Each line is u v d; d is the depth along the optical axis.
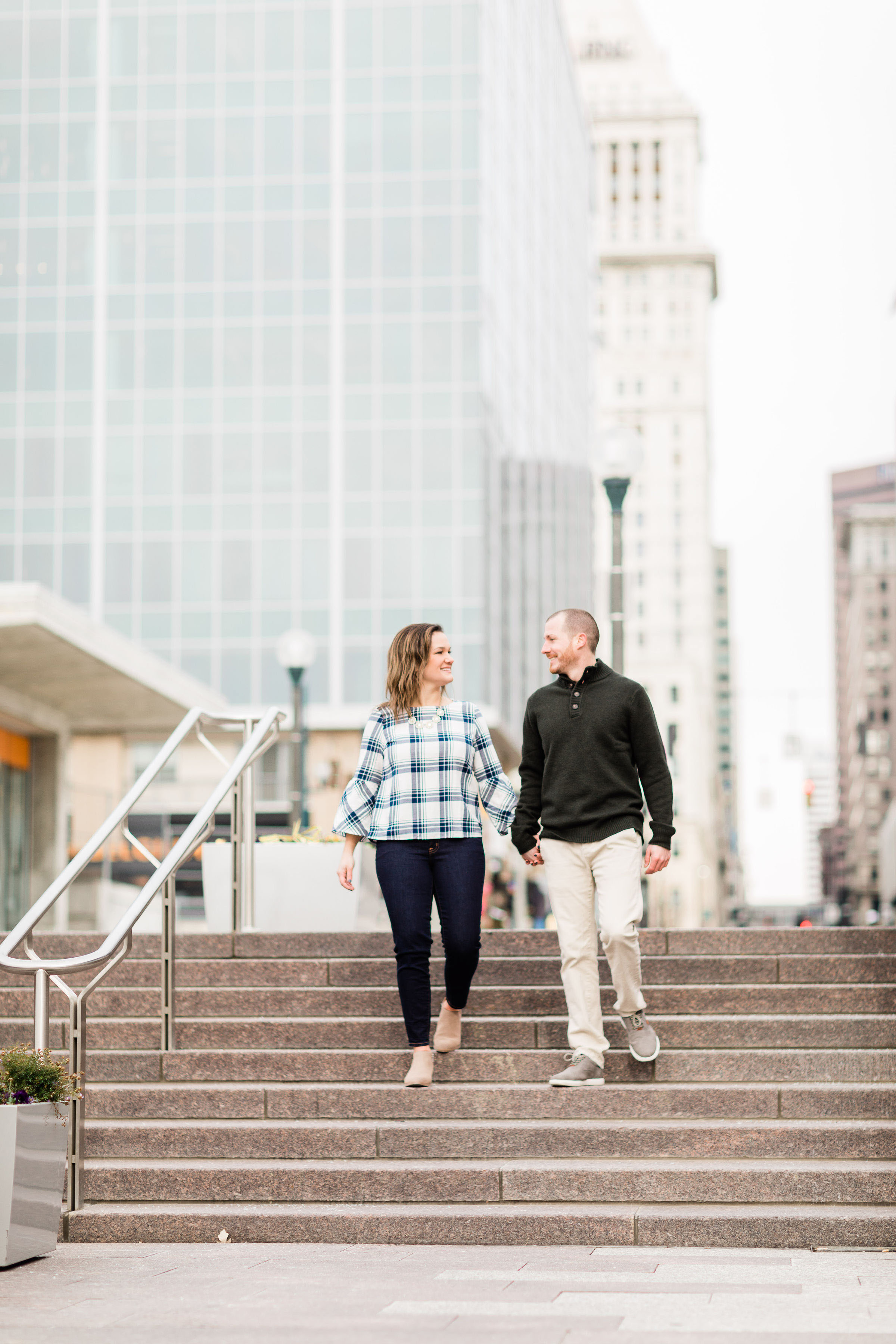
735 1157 6.19
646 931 7.67
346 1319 4.43
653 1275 5.09
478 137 47.03
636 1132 6.25
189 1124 6.51
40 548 46.28
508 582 50.69
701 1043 6.96
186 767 37.78
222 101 47.75
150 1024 7.26
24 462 46.66
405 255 46.91
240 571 45.97
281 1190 6.11
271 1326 4.34
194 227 47.34
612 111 148.38
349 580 45.78
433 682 7.04
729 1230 5.68
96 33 48.06
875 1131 6.14
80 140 47.78
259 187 47.38
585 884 6.75
